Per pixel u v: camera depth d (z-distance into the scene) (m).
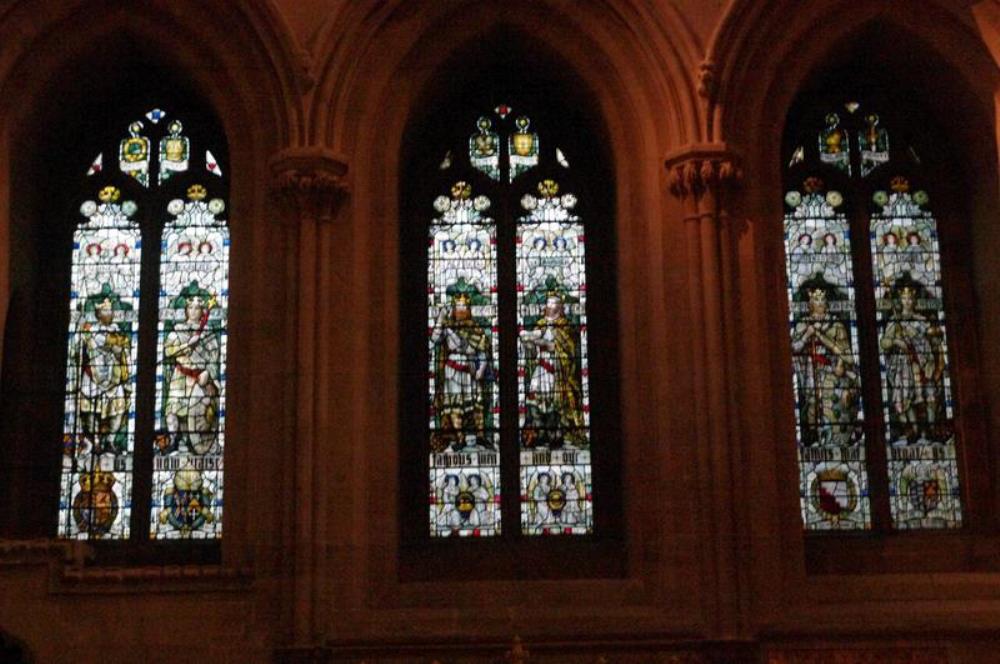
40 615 18.50
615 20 21.34
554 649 19.45
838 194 22.70
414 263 22.30
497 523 21.39
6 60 20.78
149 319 22.08
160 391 21.80
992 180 21.83
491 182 22.66
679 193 20.69
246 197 20.89
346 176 20.75
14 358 21.73
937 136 22.89
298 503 19.44
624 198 21.12
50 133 22.47
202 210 22.52
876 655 19.50
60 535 21.31
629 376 20.59
